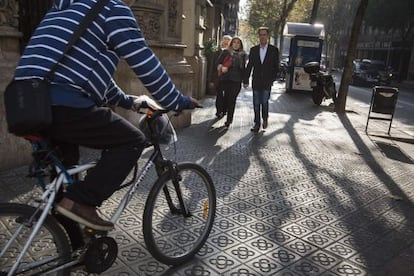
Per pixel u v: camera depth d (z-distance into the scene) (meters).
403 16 31.59
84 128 2.11
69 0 2.15
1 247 2.05
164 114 2.70
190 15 11.73
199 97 12.48
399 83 33.84
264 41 7.63
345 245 3.43
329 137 8.05
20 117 1.95
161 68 2.24
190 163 2.99
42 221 2.11
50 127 2.06
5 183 4.17
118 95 2.61
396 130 9.83
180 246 3.04
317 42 16.56
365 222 3.94
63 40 2.04
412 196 4.83
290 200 4.38
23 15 5.79
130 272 2.80
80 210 2.19
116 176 2.25
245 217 3.84
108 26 2.09
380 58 48.16
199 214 3.15
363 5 11.02
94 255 2.37
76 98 2.05
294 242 3.41
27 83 1.98
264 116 8.11
